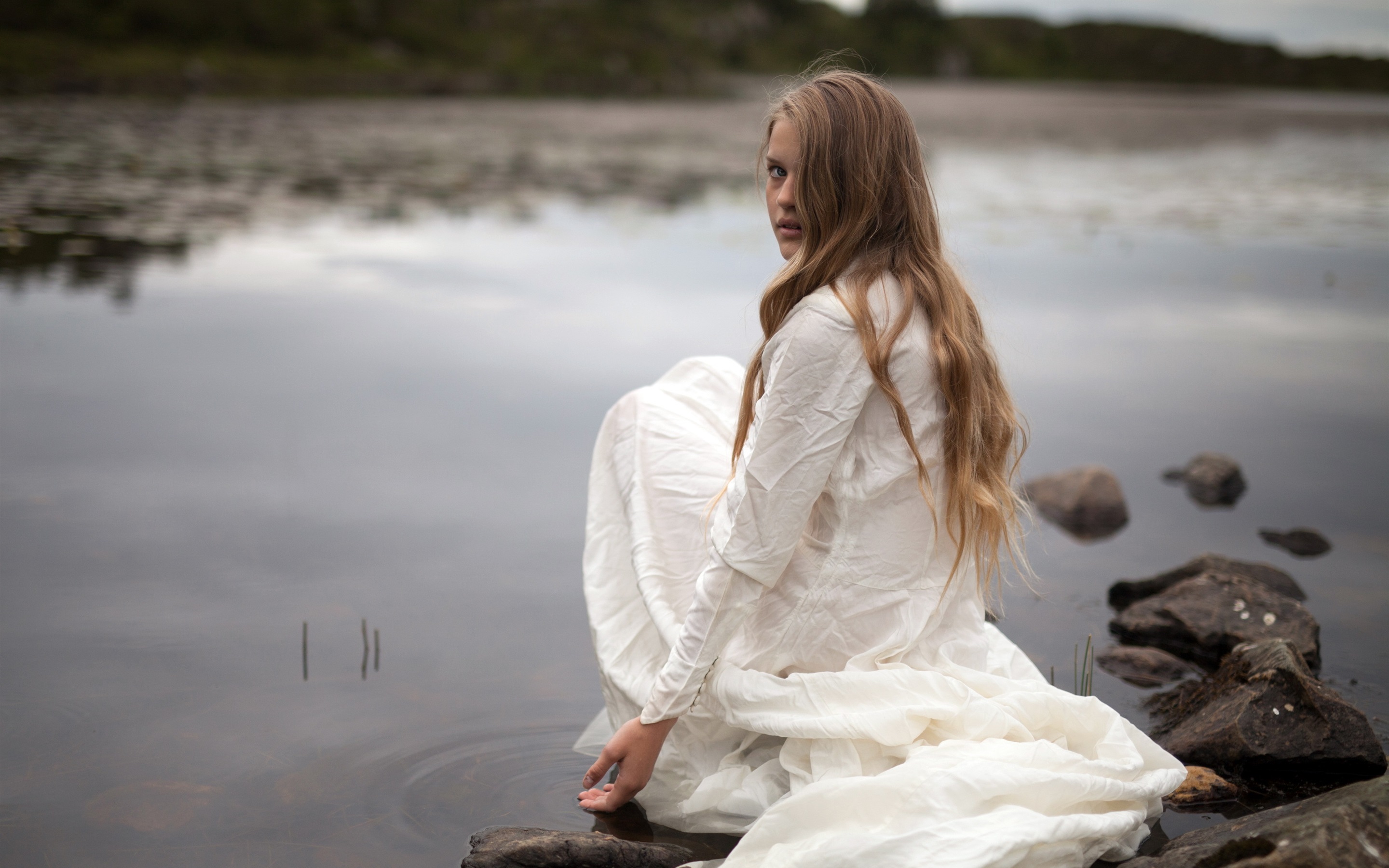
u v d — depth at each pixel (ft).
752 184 36.35
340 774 6.00
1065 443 12.94
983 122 75.72
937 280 5.53
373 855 5.29
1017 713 5.33
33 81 59.36
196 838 5.41
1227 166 47.29
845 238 5.44
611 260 22.85
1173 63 197.06
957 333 5.50
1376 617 8.43
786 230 5.80
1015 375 15.60
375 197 30.42
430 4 103.91
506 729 6.53
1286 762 6.13
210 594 8.29
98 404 12.64
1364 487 11.68
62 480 10.43
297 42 84.48
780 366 5.27
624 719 5.94
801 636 5.58
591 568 6.30
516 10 110.73
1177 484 11.79
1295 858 4.42
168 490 10.34
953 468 5.53
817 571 5.55
